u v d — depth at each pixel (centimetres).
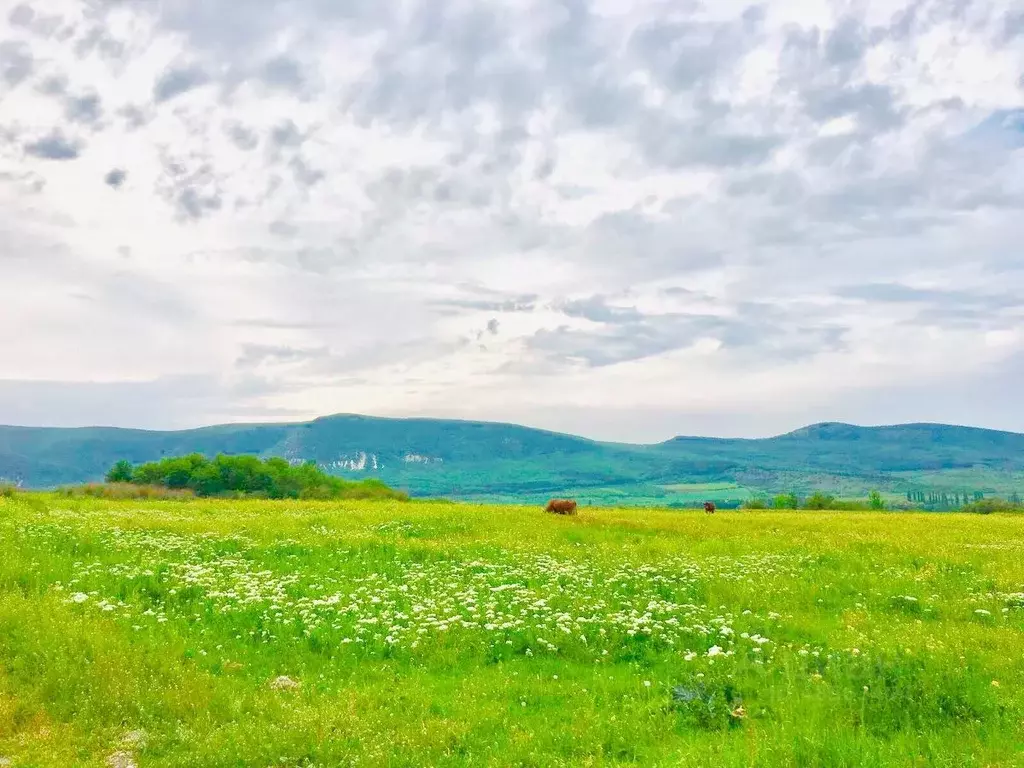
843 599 1834
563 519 3897
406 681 1149
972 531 3731
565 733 930
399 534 3055
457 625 1417
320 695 1059
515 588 1825
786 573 2211
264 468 9044
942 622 1560
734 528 3694
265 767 838
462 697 1075
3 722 904
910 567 2380
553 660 1284
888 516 5359
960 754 809
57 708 955
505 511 4469
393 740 907
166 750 876
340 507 4628
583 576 2044
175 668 1101
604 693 1105
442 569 2117
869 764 785
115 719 944
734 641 1380
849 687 1037
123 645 1165
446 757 862
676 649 1345
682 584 1975
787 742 848
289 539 2578
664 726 952
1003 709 973
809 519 4612
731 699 1041
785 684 1073
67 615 1270
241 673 1159
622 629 1441
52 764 807
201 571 1823
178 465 8975
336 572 2005
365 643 1325
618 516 4434
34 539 2127
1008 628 1489
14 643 1127
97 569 1756
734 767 788
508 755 870
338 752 867
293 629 1379
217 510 3988
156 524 2900
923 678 1060
